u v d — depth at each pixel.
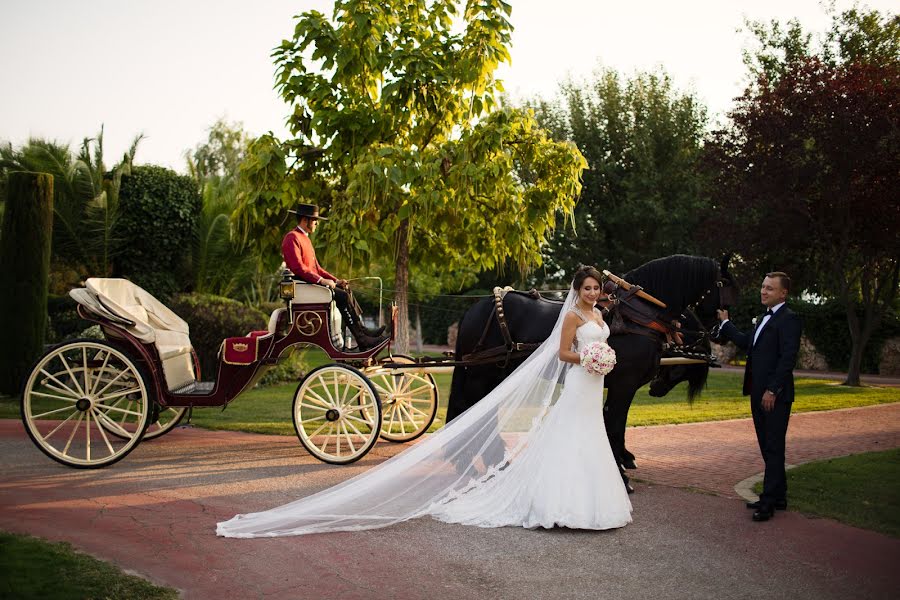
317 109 10.00
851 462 7.41
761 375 5.54
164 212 16.83
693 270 6.26
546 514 5.01
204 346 13.59
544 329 6.50
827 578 4.16
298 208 7.68
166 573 4.05
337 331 7.43
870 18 19.55
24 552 4.20
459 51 9.85
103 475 6.46
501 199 10.12
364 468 6.81
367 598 3.76
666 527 5.13
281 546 4.59
